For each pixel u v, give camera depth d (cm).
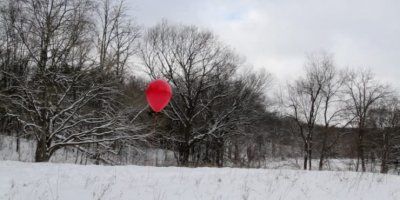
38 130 2298
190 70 4138
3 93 2331
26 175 1089
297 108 4822
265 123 4847
